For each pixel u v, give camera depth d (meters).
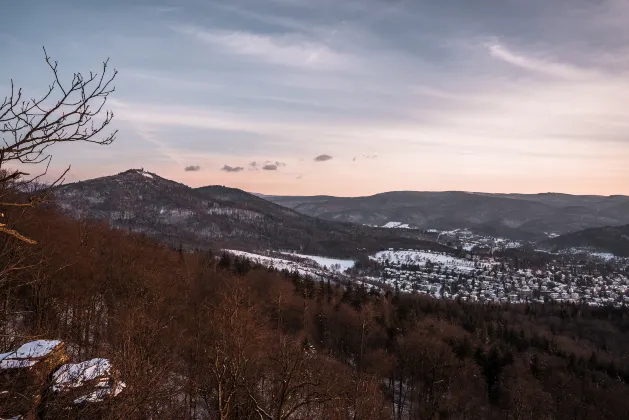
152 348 17.77
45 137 4.68
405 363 56.22
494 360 59.91
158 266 45.88
